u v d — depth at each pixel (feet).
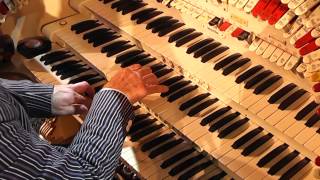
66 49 5.84
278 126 4.01
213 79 4.51
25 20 6.48
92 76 5.39
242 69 4.55
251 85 4.37
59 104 4.32
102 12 5.62
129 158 4.61
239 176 4.05
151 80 4.23
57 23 5.98
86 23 5.79
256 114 4.14
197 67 4.66
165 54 4.87
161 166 4.51
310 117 4.00
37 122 5.55
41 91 4.31
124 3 5.66
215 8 4.75
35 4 6.37
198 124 4.43
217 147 4.25
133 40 5.32
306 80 4.16
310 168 4.03
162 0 5.39
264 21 4.17
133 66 4.31
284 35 3.98
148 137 4.76
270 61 4.31
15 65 6.59
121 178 5.40
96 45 5.41
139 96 3.89
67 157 3.14
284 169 4.04
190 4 5.09
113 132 3.46
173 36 5.03
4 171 2.80
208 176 4.42
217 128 4.37
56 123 6.22
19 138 3.00
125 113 3.70
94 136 3.37
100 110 3.58
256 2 4.10
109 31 5.60
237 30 4.55
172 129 4.67
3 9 5.68
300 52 3.90
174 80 4.83
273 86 4.32
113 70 5.03
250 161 4.13
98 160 3.22
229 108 4.53
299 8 3.70
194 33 5.05
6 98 3.39
